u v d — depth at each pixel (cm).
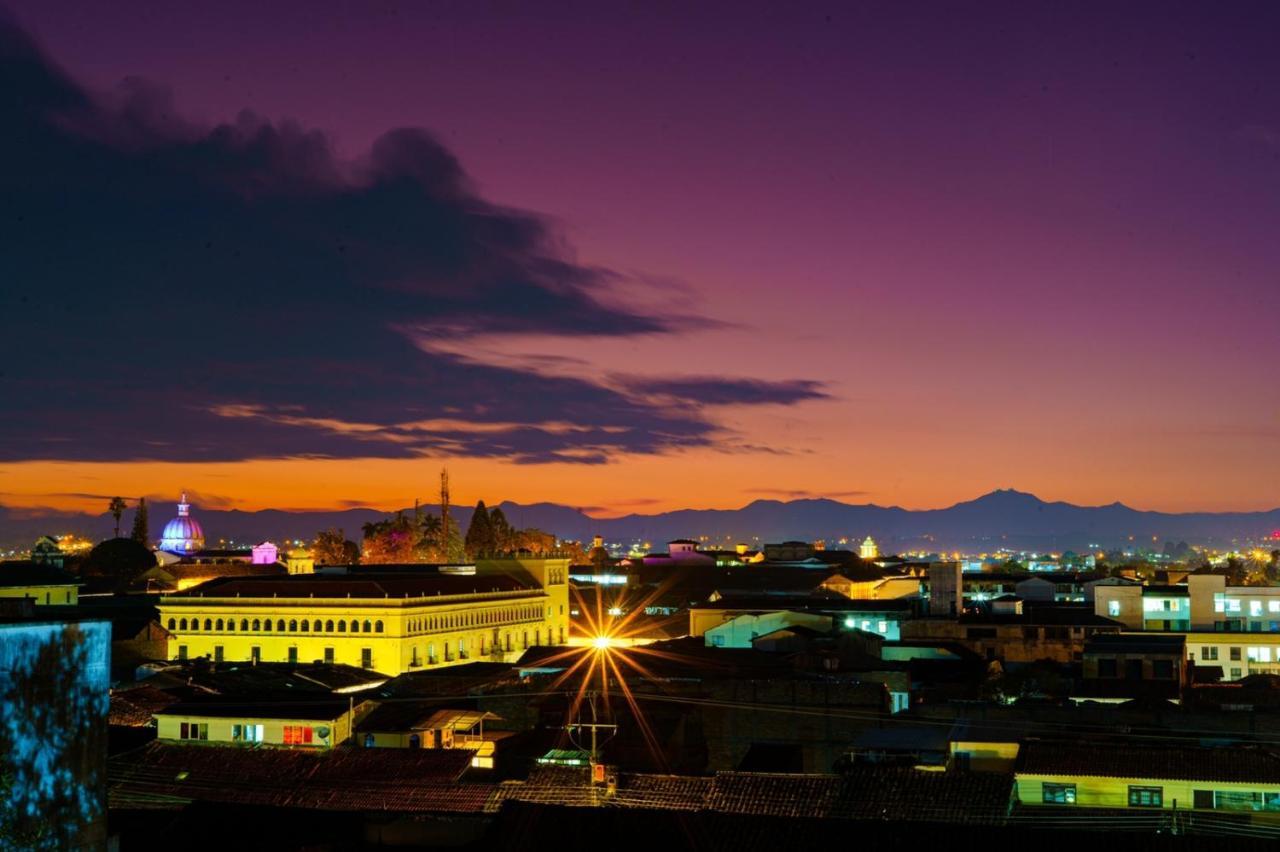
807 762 10025
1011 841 5962
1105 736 8731
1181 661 13800
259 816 7306
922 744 8569
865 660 12988
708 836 6159
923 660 15100
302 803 7606
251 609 18900
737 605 18212
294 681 12738
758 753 9281
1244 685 13275
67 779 4691
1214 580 19675
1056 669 15075
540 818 6388
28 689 4556
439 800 7525
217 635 18975
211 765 8250
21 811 4500
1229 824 6712
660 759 9412
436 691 12056
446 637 19475
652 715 10106
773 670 11825
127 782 8056
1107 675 13950
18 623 4547
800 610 17338
